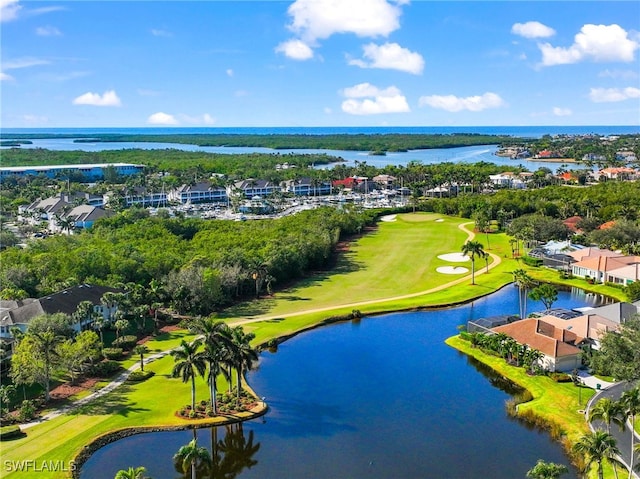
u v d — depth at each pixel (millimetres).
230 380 82750
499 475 64500
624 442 68500
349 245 197250
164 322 117625
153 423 75688
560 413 77250
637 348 74938
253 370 95125
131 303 111688
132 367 94250
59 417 76875
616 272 142500
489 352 99812
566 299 134250
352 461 67812
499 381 90375
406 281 151250
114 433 73125
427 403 82812
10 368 89312
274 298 136250
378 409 80875
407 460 67875
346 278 155000
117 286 124312
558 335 96562
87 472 65812
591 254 156375
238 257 141500
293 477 64875
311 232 181500
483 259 171000
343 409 81125
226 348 79750
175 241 166625
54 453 67750
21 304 110000
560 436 72500
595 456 58000
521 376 90250
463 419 78000
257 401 82375
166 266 135875
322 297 136875
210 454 69438
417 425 76375
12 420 75188
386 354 101938
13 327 97562
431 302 131000
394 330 114750
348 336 111625
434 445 71250
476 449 70125
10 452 67875
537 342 94562
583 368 91938
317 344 107250
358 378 91688
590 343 96000
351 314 122875
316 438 73188
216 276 126312
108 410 79062
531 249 176375
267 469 66438
